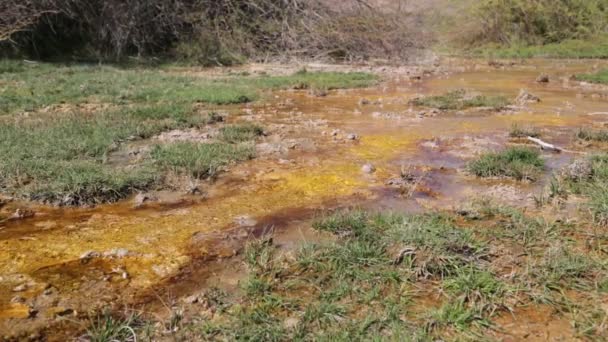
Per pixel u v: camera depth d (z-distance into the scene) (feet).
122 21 49.65
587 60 61.87
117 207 13.78
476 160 17.19
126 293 9.71
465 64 56.54
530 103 30.40
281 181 15.78
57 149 17.39
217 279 10.19
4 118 23.27
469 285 9.62
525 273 10.10
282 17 53.88
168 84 34.55
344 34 54.24
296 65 49.90
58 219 12.94
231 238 11.91
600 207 13.01
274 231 12.28
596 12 76.84
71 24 50.21
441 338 8.38
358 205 13.88
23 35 46.16
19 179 14.76
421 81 41.04
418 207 13.76
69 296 9.59
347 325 8.61
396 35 56.59
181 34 52.03
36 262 10.78
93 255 11.07
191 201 14.20
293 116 25.82
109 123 21.72
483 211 13.12
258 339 8.29
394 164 17.63
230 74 42.39
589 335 8.50
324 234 12.03
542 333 8.59
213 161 16.81
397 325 8.57
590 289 9.73
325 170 16.84
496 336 8.49
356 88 36.17
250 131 21.35
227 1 52.90
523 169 16.20
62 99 28.37
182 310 9.14
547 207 13.66
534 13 76.23
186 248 11.44
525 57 64.85
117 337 8.41
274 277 10.11
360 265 10.39
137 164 16.42
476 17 80.33
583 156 18.47
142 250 11.33
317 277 10.09
